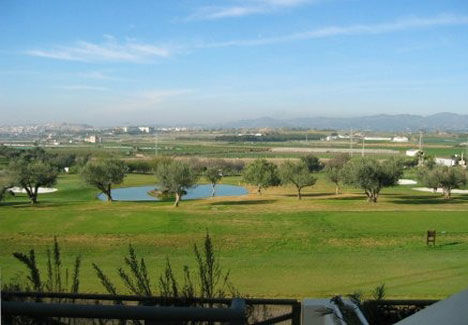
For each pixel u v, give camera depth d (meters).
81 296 4.04
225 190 86.69
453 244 31.12
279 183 71.00
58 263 5.07
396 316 4.18
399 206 53.53
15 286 4.47
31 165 61.09
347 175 59.62
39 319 3.32
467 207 51.53
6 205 57.81
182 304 3.97
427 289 16.38
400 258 25.86
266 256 26.80
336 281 19.23
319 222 40.59
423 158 101.69
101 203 61.00
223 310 2.80
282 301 4.31
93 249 28.48
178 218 41.56
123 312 2.83
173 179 55.34
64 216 41.25
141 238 32.56
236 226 38.16
